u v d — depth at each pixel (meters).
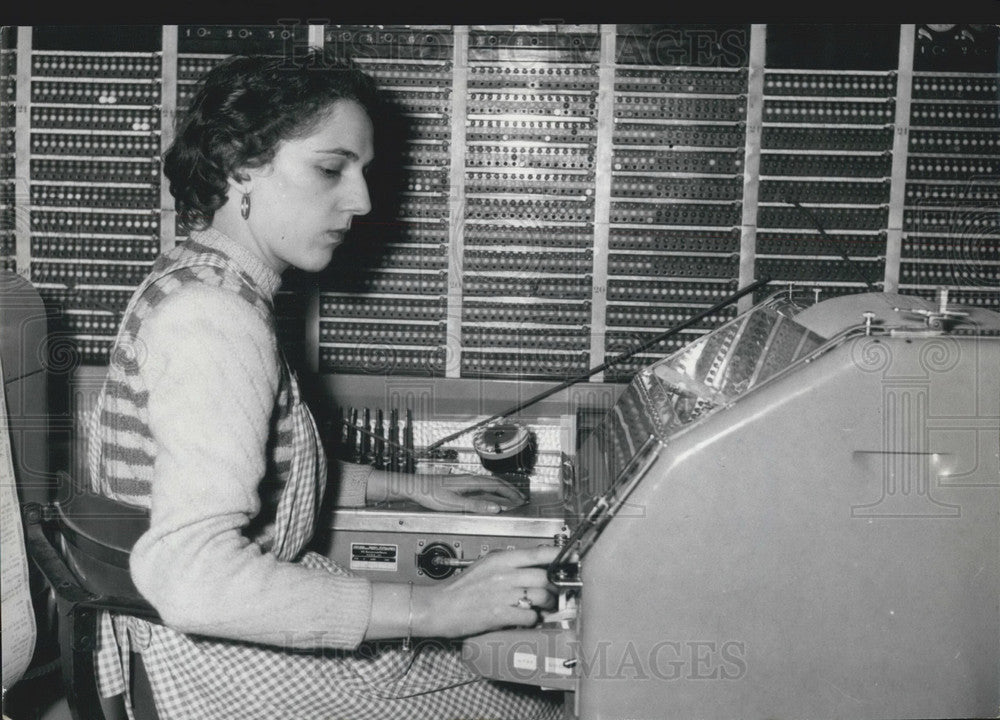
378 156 1.76
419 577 1.49
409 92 1.75
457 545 1.48
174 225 1.78
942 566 1.04
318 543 1.48
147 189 1.77
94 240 1.79
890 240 1.75
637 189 1.77
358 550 1.49
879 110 1.73
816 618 1.05
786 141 1.75
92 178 1.77
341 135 1.18
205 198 1.18
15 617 1.38
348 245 1.79
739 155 1.76
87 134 1.76
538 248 1.79
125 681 1.20
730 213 1.77
